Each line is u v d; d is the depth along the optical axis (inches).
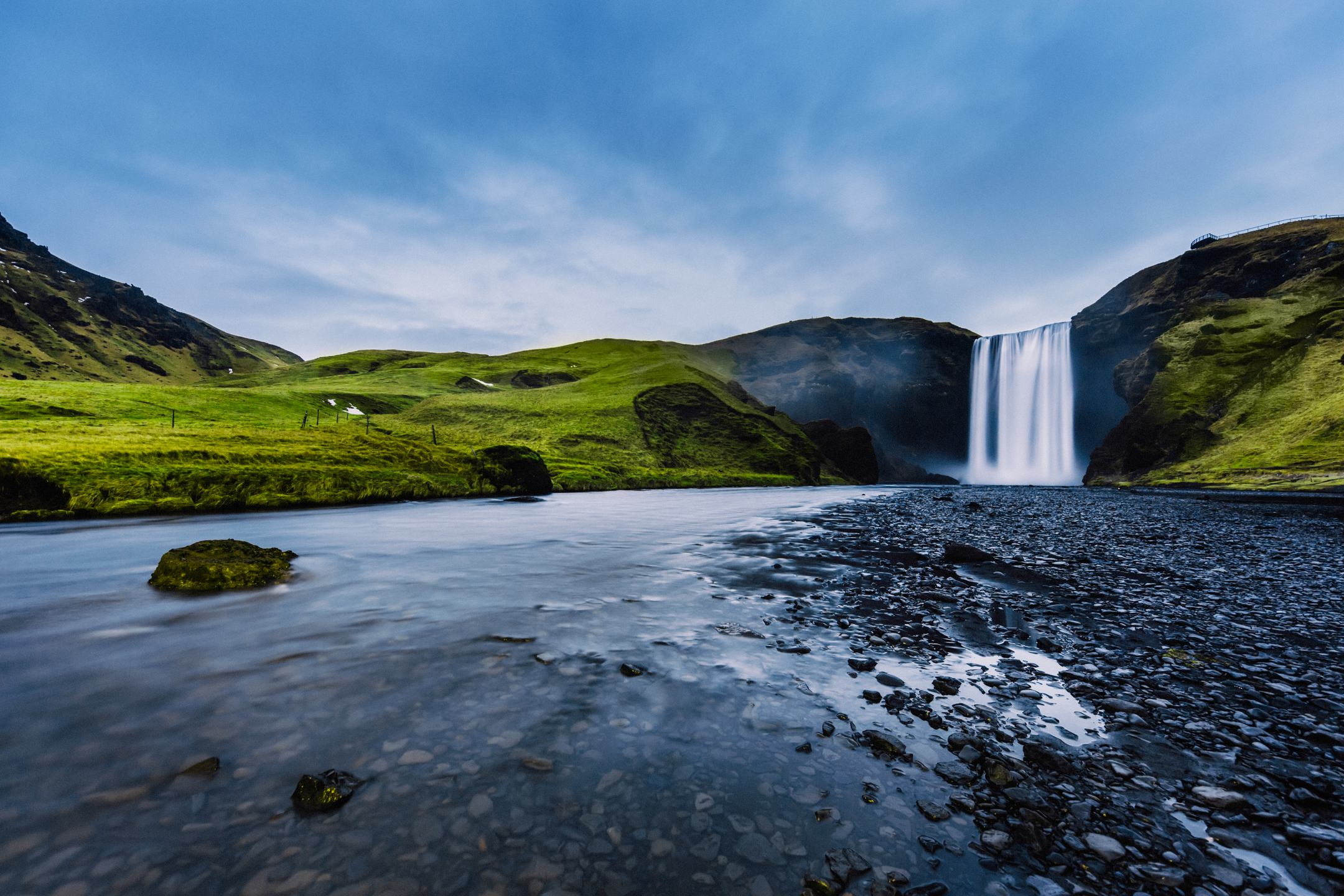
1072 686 235.8
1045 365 5816.9
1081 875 124.0
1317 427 2412.6
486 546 641.0
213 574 415.8
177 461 1264.8
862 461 5388.8
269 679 232.8
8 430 1387.8
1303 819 144.5
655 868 124.3
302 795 146.0
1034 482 5861.2
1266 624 328.8
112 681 230.4
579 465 2901.1
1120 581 442.3
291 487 1320.1
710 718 199.5
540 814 142.3
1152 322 4675.2
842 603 372.8
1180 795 156.3
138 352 7623.0
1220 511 1125.7
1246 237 4726.9
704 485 3196.4
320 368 7500.0
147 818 137.9
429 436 3157.0
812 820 142.6
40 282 7608.3
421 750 174.1
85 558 566.6
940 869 124.9
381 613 342.3
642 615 339.0
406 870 121.9
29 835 130.3
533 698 214.8
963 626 322.3
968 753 176.4
